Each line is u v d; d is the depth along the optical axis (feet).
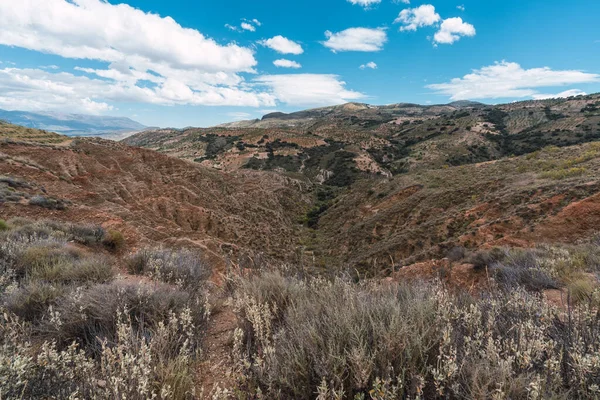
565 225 55.67
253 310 8.60
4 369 5.14
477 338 6.66
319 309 8.65
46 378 5.79
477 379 5.41
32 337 9.09
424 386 5.54
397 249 93.56
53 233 31.27
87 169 133.39
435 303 8.57
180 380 6.57
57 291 12.08
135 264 20.33
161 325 8.04
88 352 8.33
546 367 5.74
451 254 41.86
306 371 6.14
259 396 5.95
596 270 17.83
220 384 7.34
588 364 5.34
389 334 6.18
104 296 10.50
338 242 138.21
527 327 6.90
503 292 12.30
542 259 21.26
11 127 214.69
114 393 5.53
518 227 64.28
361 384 5.55
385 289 11.10
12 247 18.88
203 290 15.70
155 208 123.75
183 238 64.28
